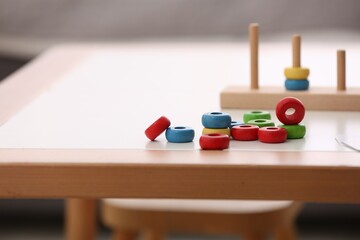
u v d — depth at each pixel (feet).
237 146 3.75
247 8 9.25
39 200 9.48
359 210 9.08
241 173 3.42
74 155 3.61
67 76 5.57
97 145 3.78
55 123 4.24
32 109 4.56
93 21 9.37
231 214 5.53
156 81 5.42
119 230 6.23
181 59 6.32
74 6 9.41
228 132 3.89
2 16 9.38
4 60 9.16
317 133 3.99
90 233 5.98
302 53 6.56
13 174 3.51
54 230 9.50
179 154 3.61
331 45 7.75
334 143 3.78
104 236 9.57
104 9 9.39
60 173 3.49
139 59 6.31
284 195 3.42
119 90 5.11
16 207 9.51
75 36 9.34
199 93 5.03
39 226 9.62
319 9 9.18
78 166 3.48
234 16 9.27
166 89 5.15
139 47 6.99
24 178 3.51
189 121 4.27
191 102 4.77
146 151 3.67
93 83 5.33
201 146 3.70
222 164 3.43
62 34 9.35
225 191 3.43
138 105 4.67
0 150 3.71
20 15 9.37
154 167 3.44
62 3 9.39
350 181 3.38
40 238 9.24
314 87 4.81
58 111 4.51
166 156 3.57
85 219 5.95
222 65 6.02
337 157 3.53
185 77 5.56
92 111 4.51
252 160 3.49
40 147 3.76
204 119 3.90
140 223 5.69
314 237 9.19
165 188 3.45
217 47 7.04
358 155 3.56
